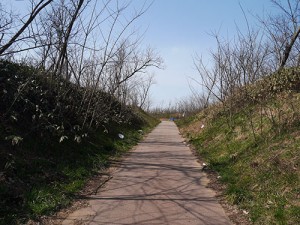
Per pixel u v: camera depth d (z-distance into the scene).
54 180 7.37
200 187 7.80
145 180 8.40
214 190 7.57
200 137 15.42
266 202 6.01
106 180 8.31
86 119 12.80
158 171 9.48
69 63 12.45
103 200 6.70
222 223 5.56
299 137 7.79
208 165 9.89
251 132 10.34
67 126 10.89
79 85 13.17
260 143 8.98
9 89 9.26
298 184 6.05
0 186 5.95
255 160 8.09
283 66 12.80
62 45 10.39
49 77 11.14
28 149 8.19
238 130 11.53
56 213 5.86
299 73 11.30
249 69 13.27
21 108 9.38
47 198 6.28
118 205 6.39
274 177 6.70
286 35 13.07
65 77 12.77
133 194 7.15
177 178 8.66
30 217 5.45
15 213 5.47
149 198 6.88
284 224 5.13
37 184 6.76
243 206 6.22
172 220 5.64
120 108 21.11
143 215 5.84
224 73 15.16
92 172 8.96
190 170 9.66
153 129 27.12
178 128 29.20
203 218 5.78
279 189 6.23
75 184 7.47
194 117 26.80
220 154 10.71
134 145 15.00
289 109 9.50
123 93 21.92
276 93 11.49
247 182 7.23
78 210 6.08
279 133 8.61
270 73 12.89
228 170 8.69
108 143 12.91
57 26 10.22
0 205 5.49
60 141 9.20
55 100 11.02
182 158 11.70
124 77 23.12
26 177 6.84
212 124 15.62
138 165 10.30
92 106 13.69
